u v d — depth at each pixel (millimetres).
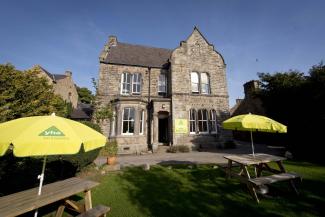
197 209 4777
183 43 18484
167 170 8805
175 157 13008
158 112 17688
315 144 11500
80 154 7539
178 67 17797
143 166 9312
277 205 4980
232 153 14430
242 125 6227
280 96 13266
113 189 6254
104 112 13656
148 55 20797
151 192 5969
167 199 5410
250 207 4879
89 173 8141
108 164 9328
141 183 6875
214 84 18562
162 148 16094
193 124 17438
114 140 15133
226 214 4508
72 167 7625
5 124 3246
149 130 17156
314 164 9906
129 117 16125
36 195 3707
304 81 11812
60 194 3777
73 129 3168
